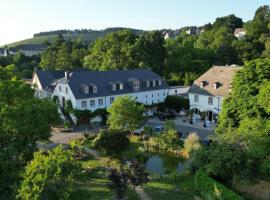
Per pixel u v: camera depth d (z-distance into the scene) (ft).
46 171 55.72
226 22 515.50
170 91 257.96
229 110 118.93
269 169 88.58
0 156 67.56
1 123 90.07
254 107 109.91
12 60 386.32
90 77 206.18
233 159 91.35
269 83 106.22
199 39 402.93
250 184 93.04
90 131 182.60
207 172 98.17
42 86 230.07
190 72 296.92
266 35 346.95
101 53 308.60
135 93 218.59
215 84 199.52
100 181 104.94
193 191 97.19
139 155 135.23
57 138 164.86
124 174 89.97
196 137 138.92
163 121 204.74
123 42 309.01
